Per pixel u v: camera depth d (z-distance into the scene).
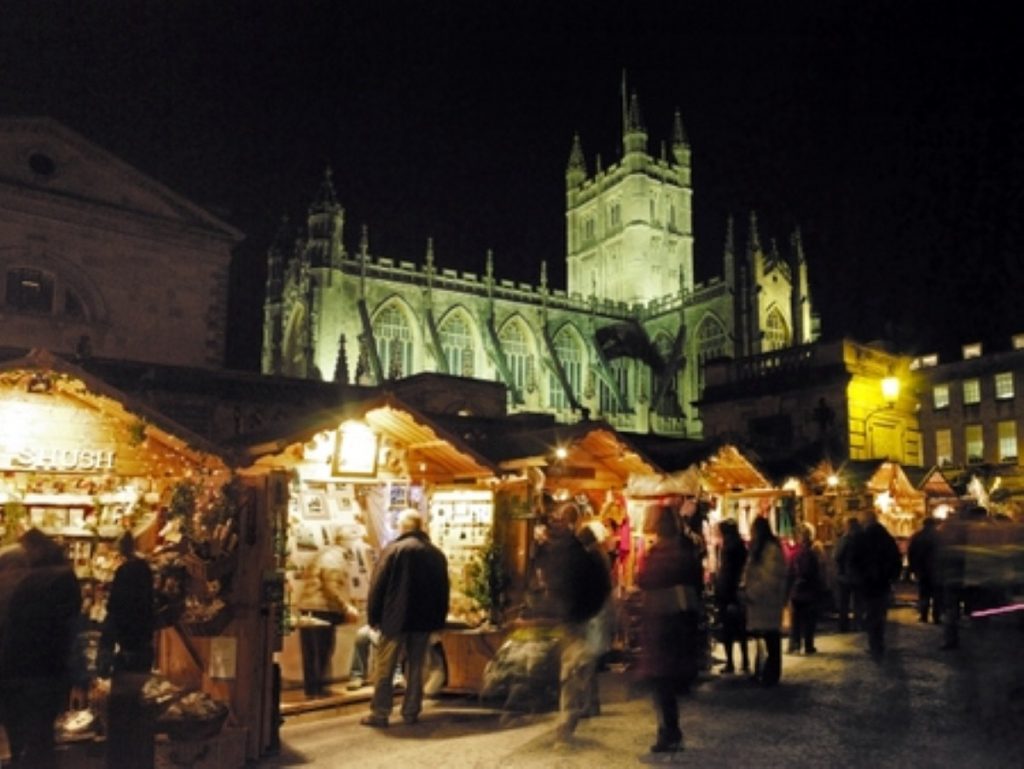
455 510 13.77
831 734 9.02
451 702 11.51
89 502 9.77
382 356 63.94
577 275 100.44
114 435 9.70
